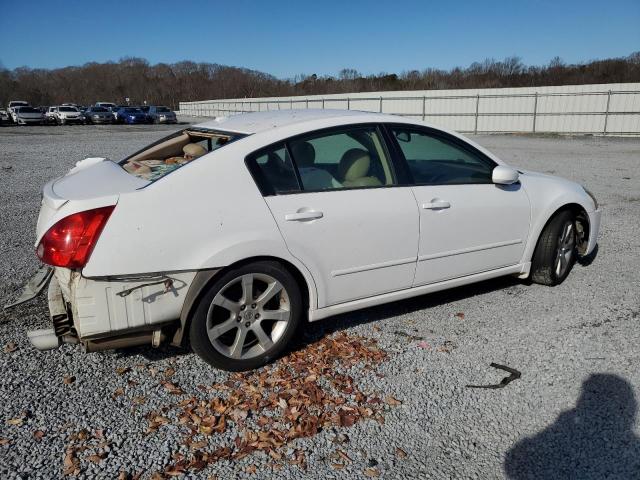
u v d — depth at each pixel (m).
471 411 2.89
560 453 2.57
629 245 6.06
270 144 3.29
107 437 2.64
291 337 3.39
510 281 4.87
